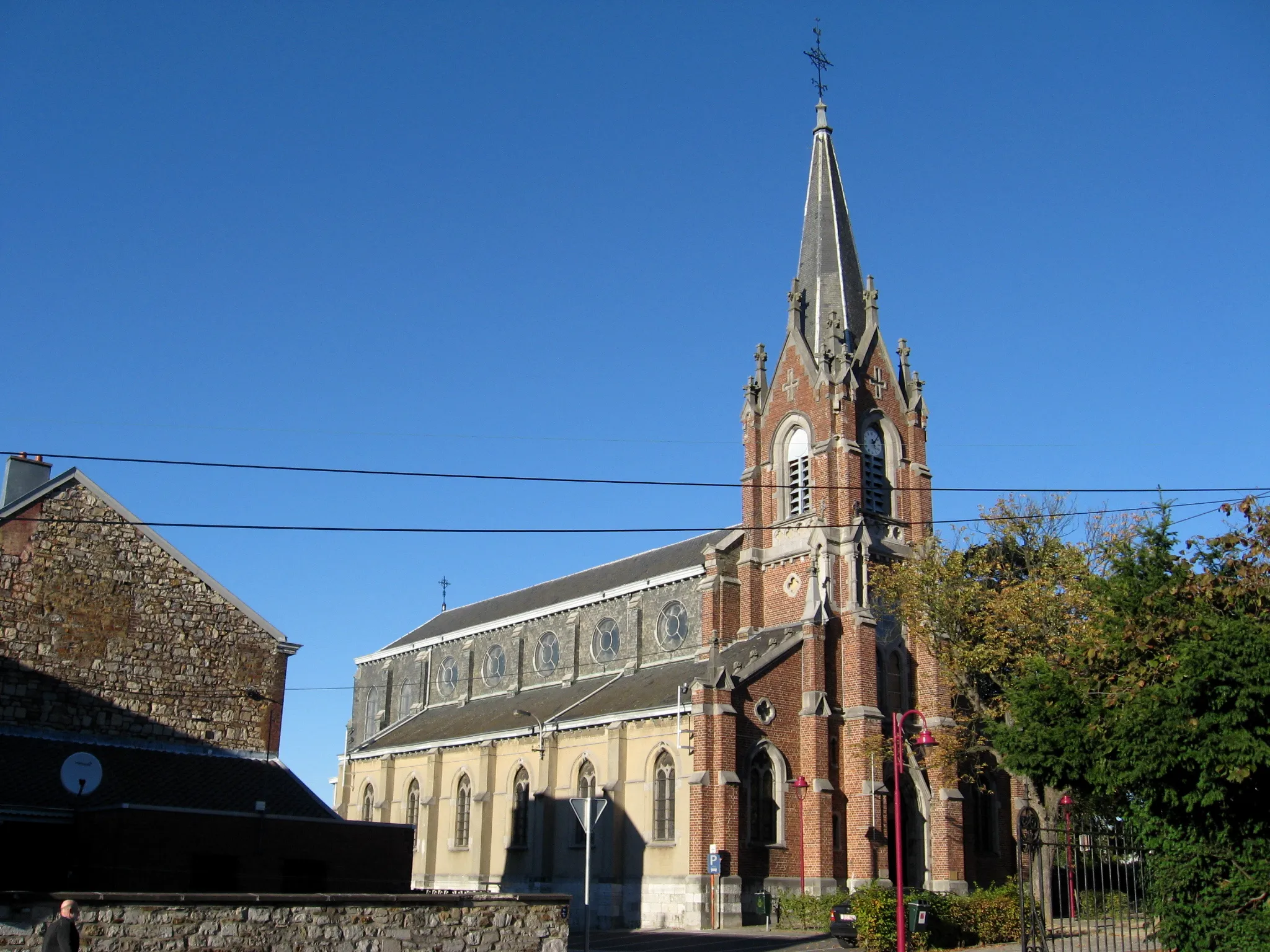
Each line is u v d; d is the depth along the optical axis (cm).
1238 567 3019
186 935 2775
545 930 3291
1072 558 5250
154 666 4294
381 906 3048
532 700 8056
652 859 6094
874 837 6012
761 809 6031
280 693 4519
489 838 7331
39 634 4109
